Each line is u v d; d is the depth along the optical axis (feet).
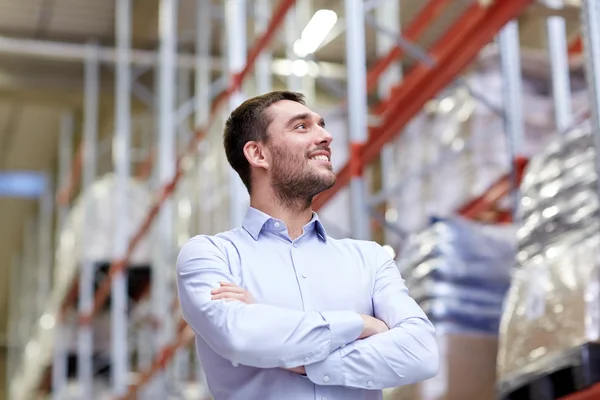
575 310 15.46
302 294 10.22
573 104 30.86
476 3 26.22
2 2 48.24
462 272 20.01
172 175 37.65
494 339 19.58
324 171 10.72
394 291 10.55
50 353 57.21
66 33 51.16
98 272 49.11
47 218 67.62
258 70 35.40
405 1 46.16
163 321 37.50
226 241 10.60
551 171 17.35
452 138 30.14
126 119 41.83
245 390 9.89
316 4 46.57
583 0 14.87
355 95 21.40
